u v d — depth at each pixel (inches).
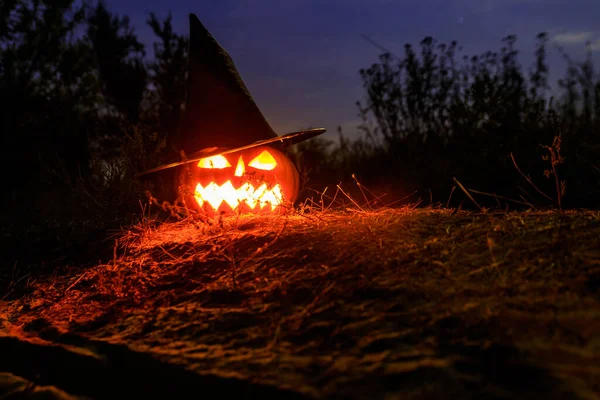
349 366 15.8
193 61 40.9
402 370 15.0
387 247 23.6
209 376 16.8
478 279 19.5
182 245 30.9
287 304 20.8
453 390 13.8
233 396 16.0
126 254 32.6
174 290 25.1
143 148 48.9
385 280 20.7
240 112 39.6
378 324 17.8
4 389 20.8
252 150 39.0
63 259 34.6
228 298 22.8
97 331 22.5
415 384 14.3
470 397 13.4
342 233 26.5
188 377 17.3
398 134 59.5
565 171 42.2
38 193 55.8
